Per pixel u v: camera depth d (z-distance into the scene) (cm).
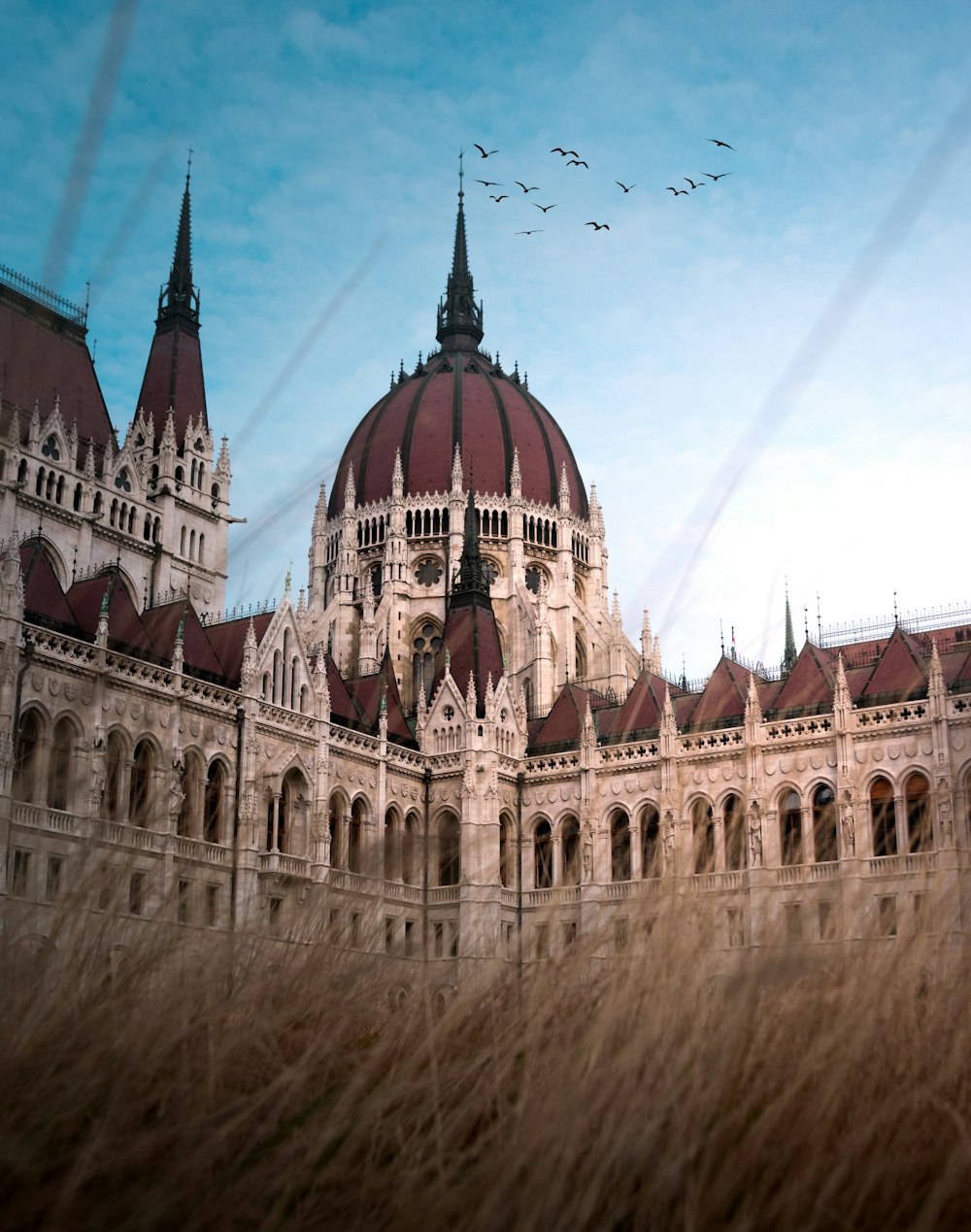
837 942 1612
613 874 8575
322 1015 1569
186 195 11175
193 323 10850
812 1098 1429
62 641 6738
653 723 8988
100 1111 1377
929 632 9069
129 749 7031
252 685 7775
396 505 12531
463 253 15238
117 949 1525
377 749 8712
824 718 7950
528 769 9169
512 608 12181
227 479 10462
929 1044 1523
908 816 7600
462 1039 1636
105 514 9156
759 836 7925
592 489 13612
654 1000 1514
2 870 4900
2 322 8944
